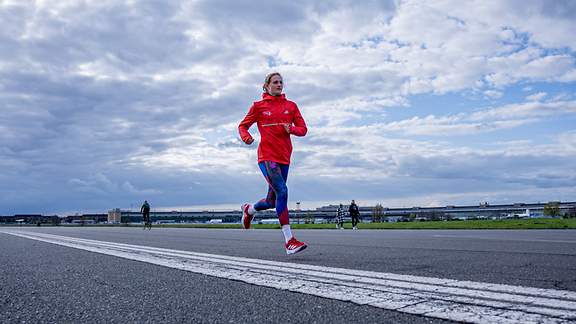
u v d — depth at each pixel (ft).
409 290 9.23
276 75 17.83
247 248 22.25
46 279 11.98
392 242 24.58
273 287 10.02
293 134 17.52
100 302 8.75
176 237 36.24
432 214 323.57
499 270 12.00
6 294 9.82
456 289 9.19
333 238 30.58
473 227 51.75
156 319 7.27
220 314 7.52
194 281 11.15
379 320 6.83
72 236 40.16
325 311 7.54
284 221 17.17
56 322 7.23
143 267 14.24
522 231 37.73
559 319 6.63
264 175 17.65
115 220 404.57
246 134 17.56
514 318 6.72
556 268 12.23
